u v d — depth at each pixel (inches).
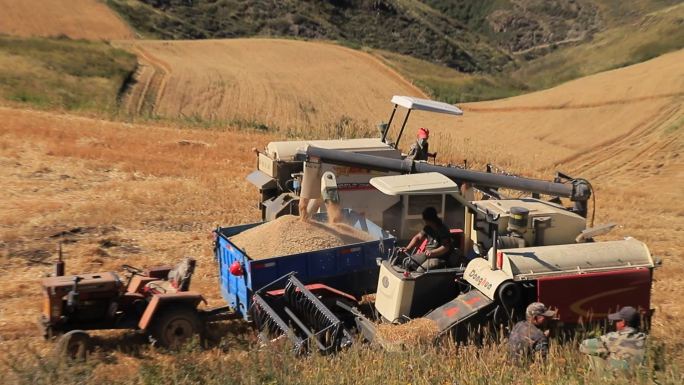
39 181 794.8
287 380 303.7
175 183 818.8
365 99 2300.7
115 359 374.3
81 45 2588.6
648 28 5388.8
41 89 1918.1
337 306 414.3
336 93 2330.2
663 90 1991.9
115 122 1272.1
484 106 2219.5
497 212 398.9
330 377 309.4
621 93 2053.4
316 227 454.6
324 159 496.1
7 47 2331.4
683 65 2220.7
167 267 442.3
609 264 375.9
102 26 3368.6
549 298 362.0
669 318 467.5
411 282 380.8
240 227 475.8
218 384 312.5
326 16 5113.2
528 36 6560.0
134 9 4037.9
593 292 368.8
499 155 1469.0
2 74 2000.5
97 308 390.0
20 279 502.6
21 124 1083.3
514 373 314.3
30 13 3216.0
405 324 364.5
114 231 629.6
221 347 391.9
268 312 386.3
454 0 7150.6
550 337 365.4
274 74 2529.5
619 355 321.7
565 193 443.5
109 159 922.1
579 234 406.0
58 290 380.2
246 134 1294.3
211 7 4707.2
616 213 888.3
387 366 319.0
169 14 4377.5
